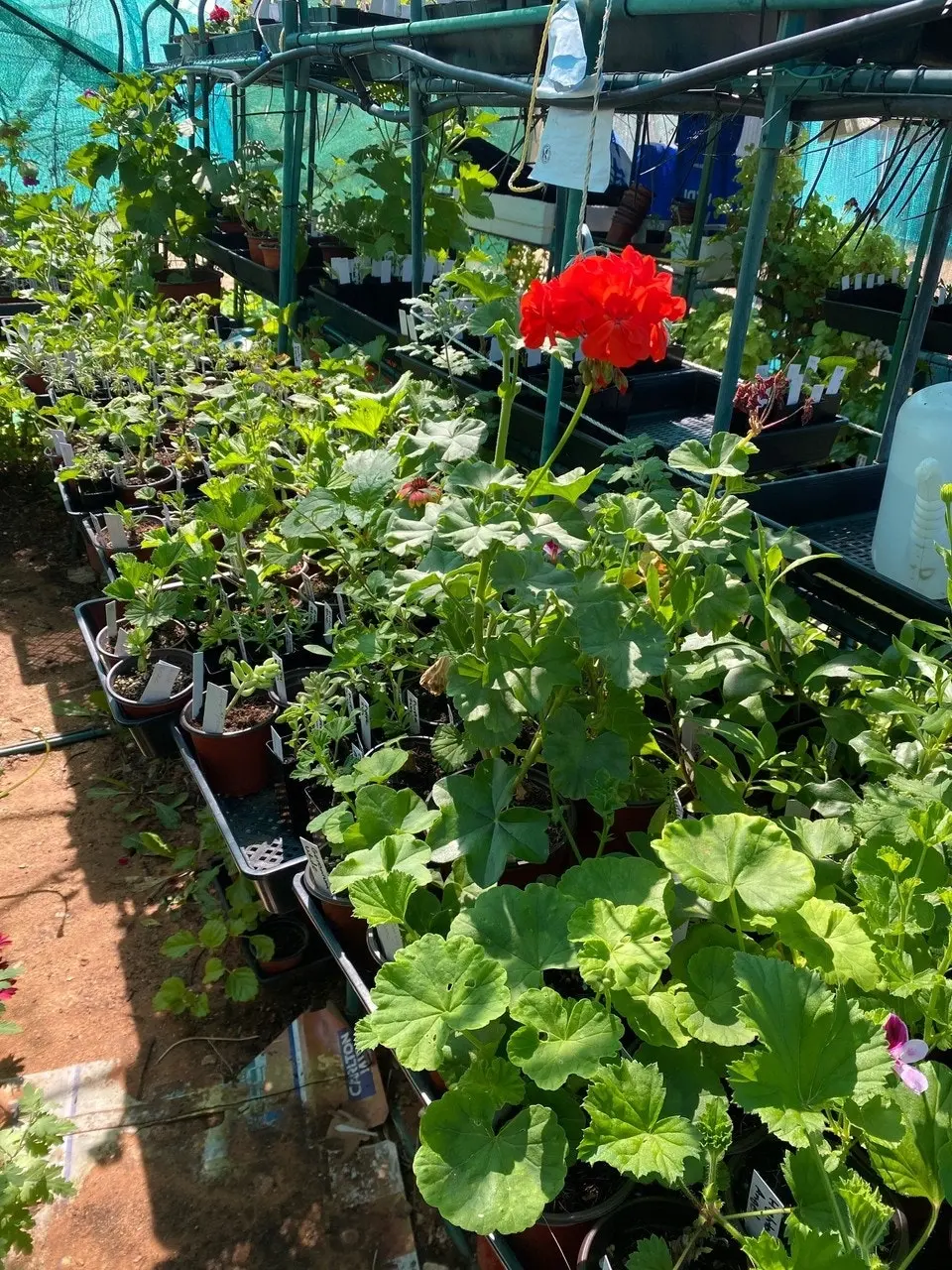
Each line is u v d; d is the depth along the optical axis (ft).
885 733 5.94
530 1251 4.02
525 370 11.19
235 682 7.62
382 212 15.16
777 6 5.87
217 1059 6.65
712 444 6.06
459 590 5.50
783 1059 3.12
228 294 23.49
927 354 14.69
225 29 22.72
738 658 6.15
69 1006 7.04
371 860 4.73
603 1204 3.84
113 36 26.84
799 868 4.00
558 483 5.22
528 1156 3.58
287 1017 6.94
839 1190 3.19
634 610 5.06
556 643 5.22
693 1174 3.57
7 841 8.55
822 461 10.18
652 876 4.35
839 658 6.24
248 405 10.48
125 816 8.84
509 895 4.39
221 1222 5.68
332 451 8.48
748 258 7.26
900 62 6.37
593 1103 3.30
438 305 10.14
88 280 16.75
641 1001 3.83
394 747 6.17
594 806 5.06
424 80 11.39
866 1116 3.22
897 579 7.10
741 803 5.47
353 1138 6.10
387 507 7.00
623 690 5.53
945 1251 3.84
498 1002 3.74
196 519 8.85
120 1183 5.89
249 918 7.15
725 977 3.98
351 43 11.00
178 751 8.41
